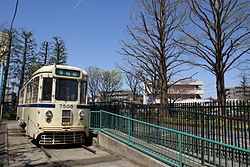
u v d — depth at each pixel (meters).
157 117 8.19
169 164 5.76
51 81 9.20
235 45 16.77
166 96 19.19
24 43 28.95
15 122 23.31
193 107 7.42
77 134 9.34
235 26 16.75
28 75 29.27
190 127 7.16
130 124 7.79
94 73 45.22
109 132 9.09
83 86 9.95
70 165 6.68
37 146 9.47
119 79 45.50
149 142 6.72
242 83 46.00
